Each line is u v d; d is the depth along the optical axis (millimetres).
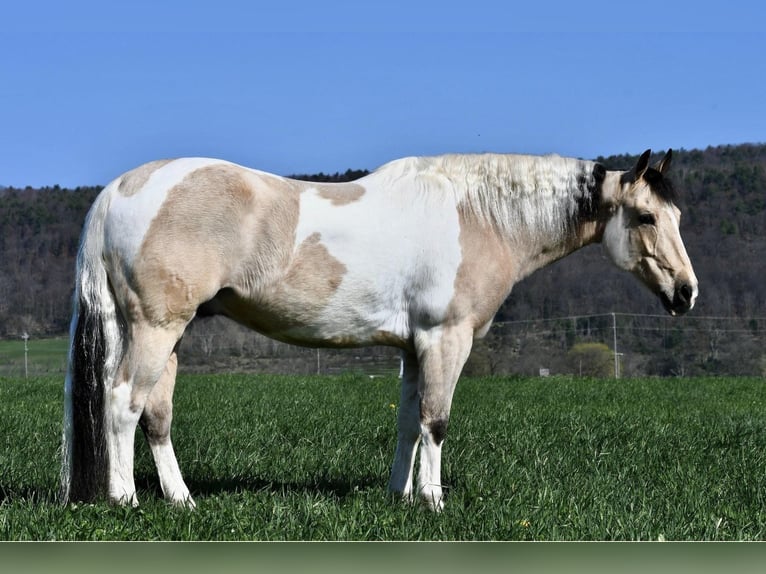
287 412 11297
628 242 7102
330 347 6637
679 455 8508
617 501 6395
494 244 6672
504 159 6816
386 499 6273
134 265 5867
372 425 10133
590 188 6992
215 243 5938
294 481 7402
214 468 7695
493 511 5895
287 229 6121
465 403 12609
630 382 17984
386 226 6367
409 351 6695
